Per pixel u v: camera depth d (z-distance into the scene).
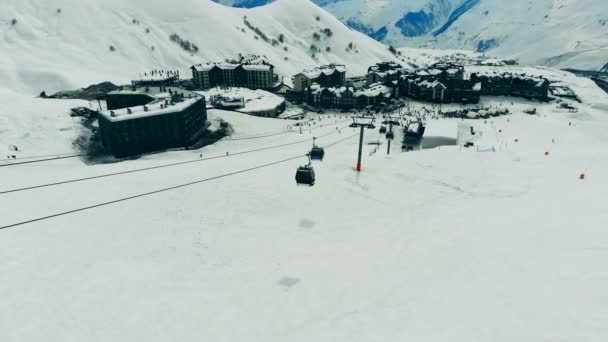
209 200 54.94
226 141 124.38
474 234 39.31
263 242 44.28
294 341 25.52
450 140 116.19
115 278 35.81
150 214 50.53
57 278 35.62
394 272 33.56
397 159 72.88
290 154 89.69
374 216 50.62
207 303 31.95
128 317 30.38
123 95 138.25
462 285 28.20
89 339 28.19
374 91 196.62
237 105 168.00
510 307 24.17
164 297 32.94
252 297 32.66
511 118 157.50
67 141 111.38
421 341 22.47
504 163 69.00
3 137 105.31
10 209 51.50
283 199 55.97
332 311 28.84
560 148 101.38
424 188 59.66
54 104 129.75
